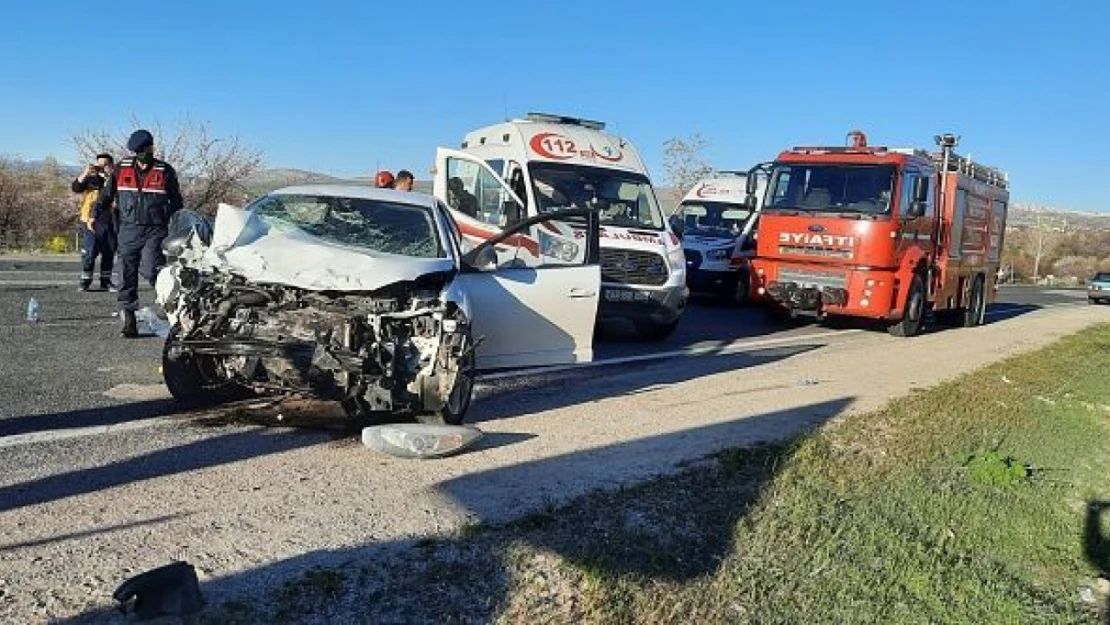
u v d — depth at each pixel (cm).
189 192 2997
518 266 817
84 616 370
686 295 1351
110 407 690
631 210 1341
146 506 490
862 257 1546
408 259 693
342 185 832
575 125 1432
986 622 528
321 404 729
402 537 477
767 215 1642
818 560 550
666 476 627
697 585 495
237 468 568
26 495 493
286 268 648
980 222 1991
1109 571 664
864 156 1587
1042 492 796
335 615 400
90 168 1398
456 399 666
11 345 912
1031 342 1808
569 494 569
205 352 635
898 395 1026
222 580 411
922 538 625
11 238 2738
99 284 1491
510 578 457
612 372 1036
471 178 1211
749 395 947
